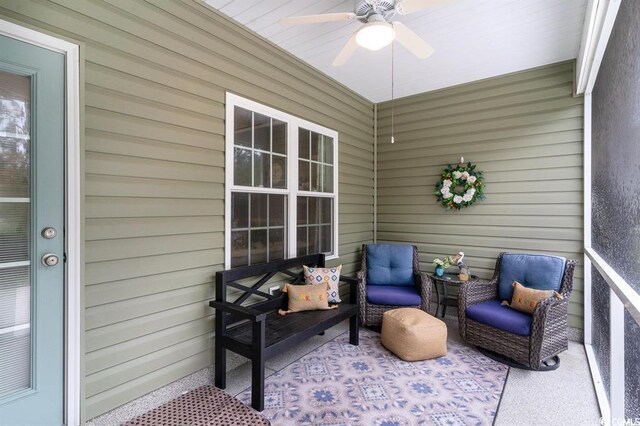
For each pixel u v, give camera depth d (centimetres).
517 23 265
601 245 264
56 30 172
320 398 223
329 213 391
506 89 367
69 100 177
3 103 161
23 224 166
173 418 202
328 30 279
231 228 270
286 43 302
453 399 223
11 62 160
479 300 320
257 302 290
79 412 181
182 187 231
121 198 199
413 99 434
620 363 191
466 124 394
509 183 365
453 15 254
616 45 211
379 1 189
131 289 204
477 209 386
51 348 173
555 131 339
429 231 422
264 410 210
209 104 248
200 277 243
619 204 203
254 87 285
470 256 390
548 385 242
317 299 290
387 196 457
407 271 384
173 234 226
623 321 190
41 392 170
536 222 349
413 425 196
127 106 200
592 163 309
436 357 283
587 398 225
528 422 200
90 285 186
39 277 170
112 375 195
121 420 197
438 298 395
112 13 194
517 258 328
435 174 417
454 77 377
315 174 366
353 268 426
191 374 236
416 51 234
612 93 224
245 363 274
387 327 300
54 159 174
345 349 302
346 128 412
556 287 295
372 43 207
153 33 213
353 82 394
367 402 219
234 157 271
